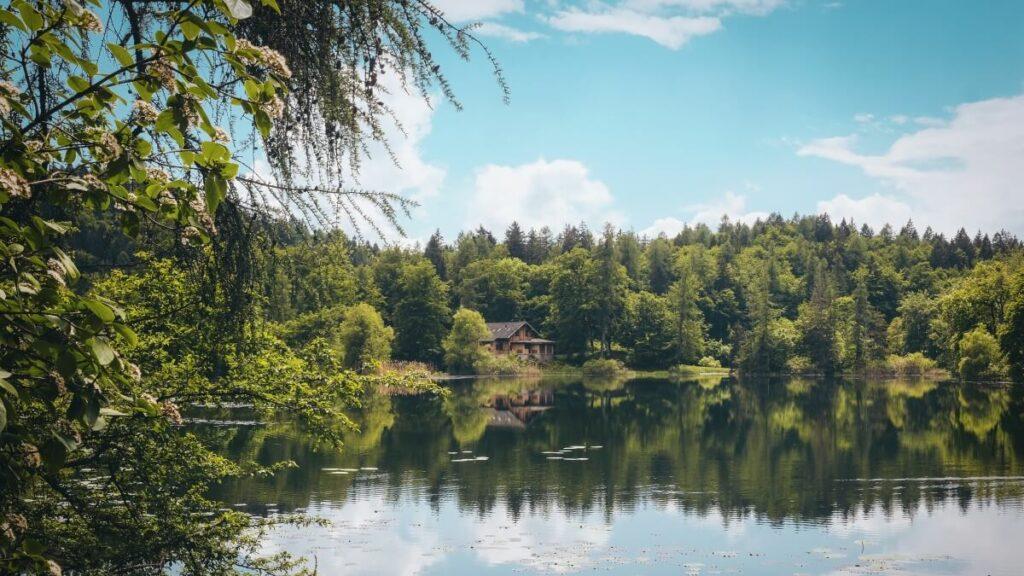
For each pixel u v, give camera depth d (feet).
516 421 115.44
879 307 392.68
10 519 8.26
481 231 479.00
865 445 90.74
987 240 507.30
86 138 8.97
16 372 7.85
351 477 67.10
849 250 465.06
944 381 231.30
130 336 7.95
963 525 53.26
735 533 51.60
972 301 231.91
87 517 19.51
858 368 273.13
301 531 49.29
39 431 8.00
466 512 56.08
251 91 8.05
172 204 9.13
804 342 286.05
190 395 22.58
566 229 488.85
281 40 13.46
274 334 23.86
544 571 43.34
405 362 228.84
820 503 60.29
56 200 9.23
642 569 43.88
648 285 398.21
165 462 21.62
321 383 25.55
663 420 118.52
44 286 7.75
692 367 298.56
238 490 59.93
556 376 260.42
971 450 85.87
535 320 342.23
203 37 7.76
